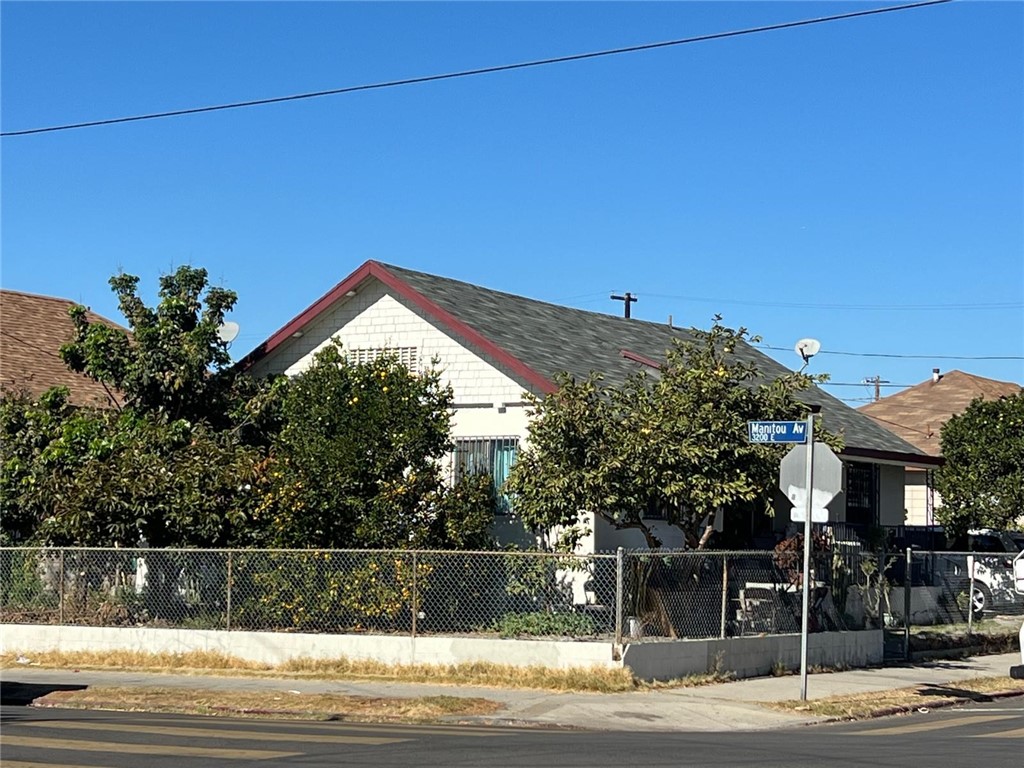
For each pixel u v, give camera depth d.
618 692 17.67
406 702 16.42
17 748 12.24
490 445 24.16
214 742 12.92
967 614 27.73
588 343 27.97
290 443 21.91
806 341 25.84
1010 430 30.83
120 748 12.31
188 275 26.66
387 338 25.62
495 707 16.33
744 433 20.08
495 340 24.47
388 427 21.56
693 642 19.11
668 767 11.48
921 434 43.34
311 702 16.44
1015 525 31.39
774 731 15.45
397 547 21.03
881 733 15.03
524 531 23.39
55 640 21.03
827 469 17.67
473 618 19.92
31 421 24.48
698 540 22.52
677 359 21.23
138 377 25.30
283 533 21.30
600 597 19.28
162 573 21.27
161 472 22.09
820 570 22.27
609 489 19.56
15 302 33.38
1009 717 16.95
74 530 21.97
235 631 20.17
